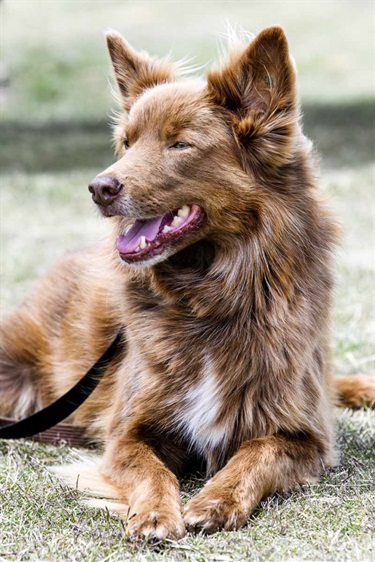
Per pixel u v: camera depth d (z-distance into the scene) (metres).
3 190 23.88
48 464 7.98
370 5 62.66
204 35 53.69
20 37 54.62
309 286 7.39
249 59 7.22
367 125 34.31
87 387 8.30
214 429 7.25
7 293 13.62
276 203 7.21
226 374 7.18
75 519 6.36
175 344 7.30
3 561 5.69
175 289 7.38
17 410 9.67
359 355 11.12
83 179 25.38
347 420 9.19
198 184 7.18
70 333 9.27
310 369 7.38
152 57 8.47
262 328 7.16
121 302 7.76
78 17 63.88
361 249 16.47
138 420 7.43
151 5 67.12
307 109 38.16
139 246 7.15
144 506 6.21
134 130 7.54
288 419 7.16
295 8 63.47
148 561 5.68
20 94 43.62
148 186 7.11
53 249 16.97
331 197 7.93
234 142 7.25
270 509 6.47
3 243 17.67
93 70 46.62
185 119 7.27
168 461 7.49
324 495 6.71
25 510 6.52
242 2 67.06
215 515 6.12
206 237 7.31
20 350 9.70
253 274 7.20
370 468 7.46
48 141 33.22
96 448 8.70
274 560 5.62
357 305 12.92
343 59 50.03
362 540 5.90
